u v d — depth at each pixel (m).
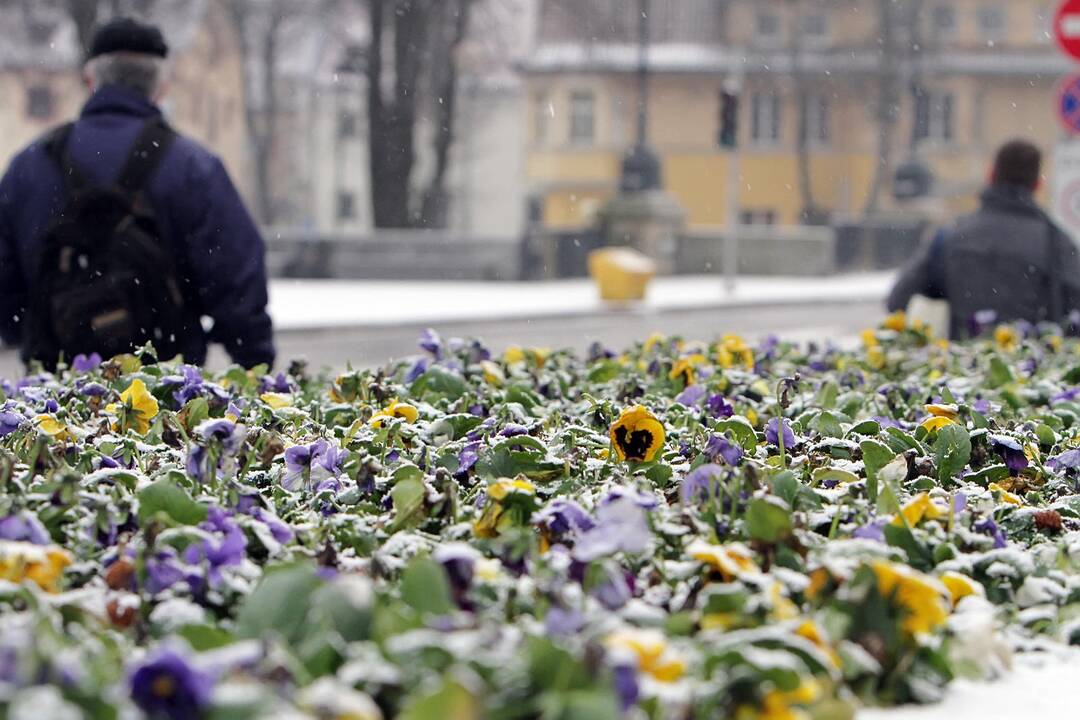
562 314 36.03
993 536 4.40
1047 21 96.94
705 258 63.19
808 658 3.05
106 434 6.00
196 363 9.33
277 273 54.19
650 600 3.76
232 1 86.94
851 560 3.80
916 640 3.47
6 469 4.55
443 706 2.45
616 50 97.50
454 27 68.31
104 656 3.10
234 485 4.68
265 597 3.25
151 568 3.62
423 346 7.93
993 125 97.31
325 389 8.05
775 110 96.19
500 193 109.44
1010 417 7.18
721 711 2.86
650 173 62.28
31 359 9.09
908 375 9.43
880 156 90.12
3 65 92.94
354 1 77.56
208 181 9.11
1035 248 13.61
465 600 3.43
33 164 9.06
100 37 9.21
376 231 62.88
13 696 2.39
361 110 103.00
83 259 8.92
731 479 4.40
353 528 4.41
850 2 94.12
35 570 3.64
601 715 2.52
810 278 63.00
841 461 5.65
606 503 4.15
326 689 2.60
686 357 8.88
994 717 3.36
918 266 13.95
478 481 5.21
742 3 96.38
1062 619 4.15
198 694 2.47
